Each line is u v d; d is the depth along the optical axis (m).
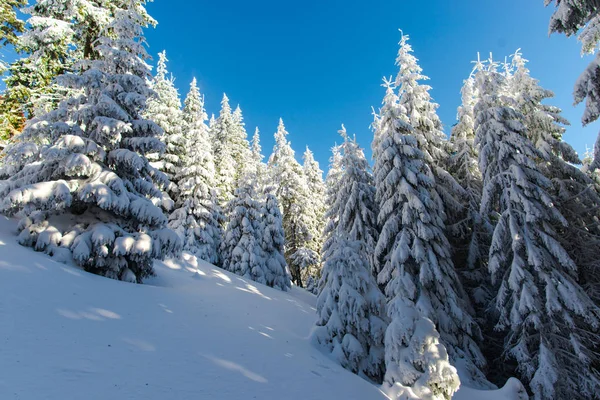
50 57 15.64
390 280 14.76
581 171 15.12
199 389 5.11
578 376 11.72
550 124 15.41
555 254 12.34
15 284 6.62
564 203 15.03
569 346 12.29
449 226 17.08
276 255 28.08
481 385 12.24
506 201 13.69
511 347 13.48
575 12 8.01
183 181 26.92
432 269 14.05
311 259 34.09
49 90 15.62
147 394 4.50
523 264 12.80
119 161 11.43
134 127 12.25
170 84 28.95
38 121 10.64
